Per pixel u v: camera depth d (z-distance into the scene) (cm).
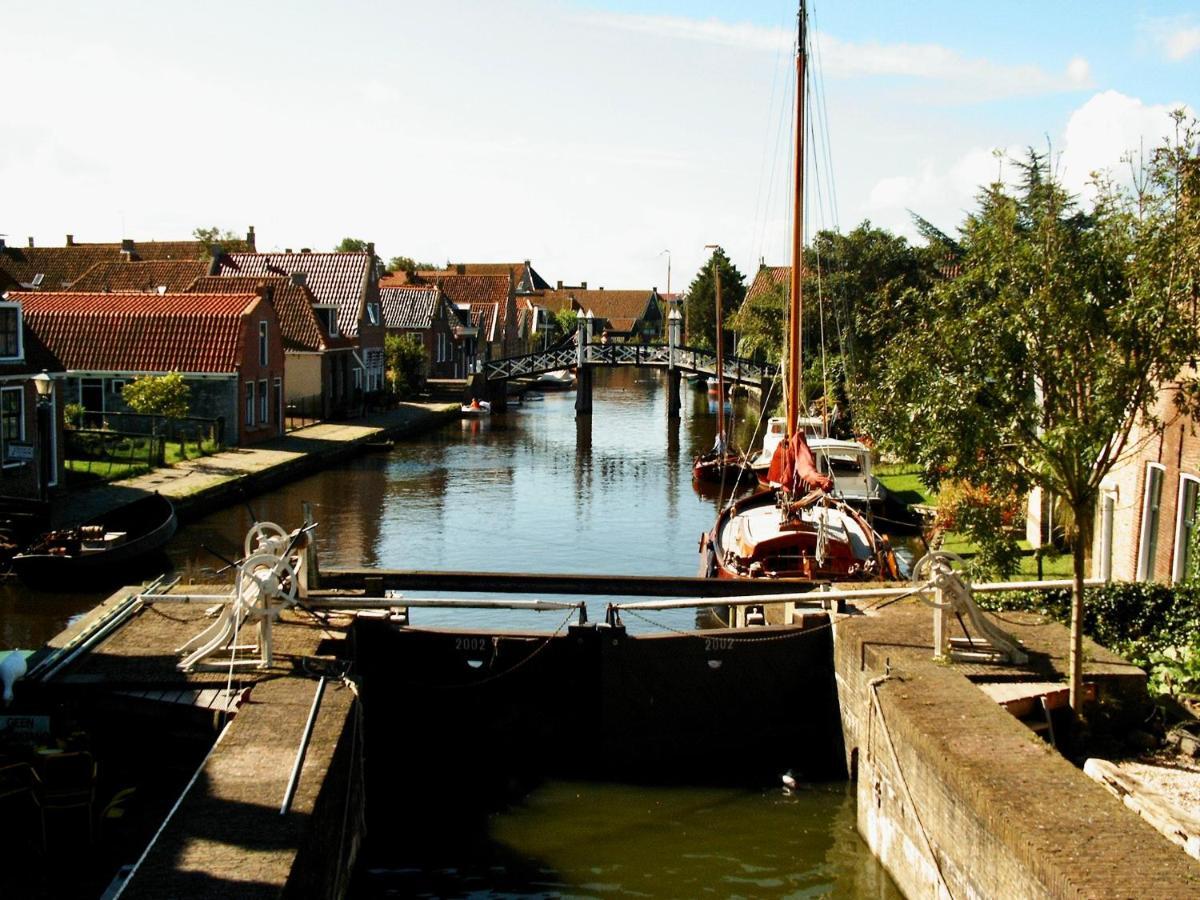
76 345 3853
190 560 2362
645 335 13700
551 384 8875
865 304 4441
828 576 1842
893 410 1209
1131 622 1419
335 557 2519
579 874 1137
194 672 1182
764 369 5897
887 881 1126
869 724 1205
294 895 788
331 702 1109
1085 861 768
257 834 823
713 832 1237
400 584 1588
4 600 2036
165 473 3122
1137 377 1080
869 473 2903
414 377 6531
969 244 1261
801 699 1455
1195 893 728
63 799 942
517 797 1341
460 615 2055
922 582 1455
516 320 9988
